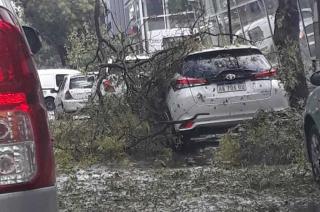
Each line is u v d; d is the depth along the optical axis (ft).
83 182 25.27
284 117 28.19
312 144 22.75
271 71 32.27
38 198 9.35
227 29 65.05
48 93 91.04
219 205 20.42
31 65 9.73
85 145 30.83
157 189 23.20
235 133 28.37
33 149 9.43
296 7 36.86
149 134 31.48
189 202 21.01
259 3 61.82
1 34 9.39
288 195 21.56
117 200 21.76
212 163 28.66
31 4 133.59
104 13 38.65
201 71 32.30
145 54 34.12
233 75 31.99
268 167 25.66
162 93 33.01
